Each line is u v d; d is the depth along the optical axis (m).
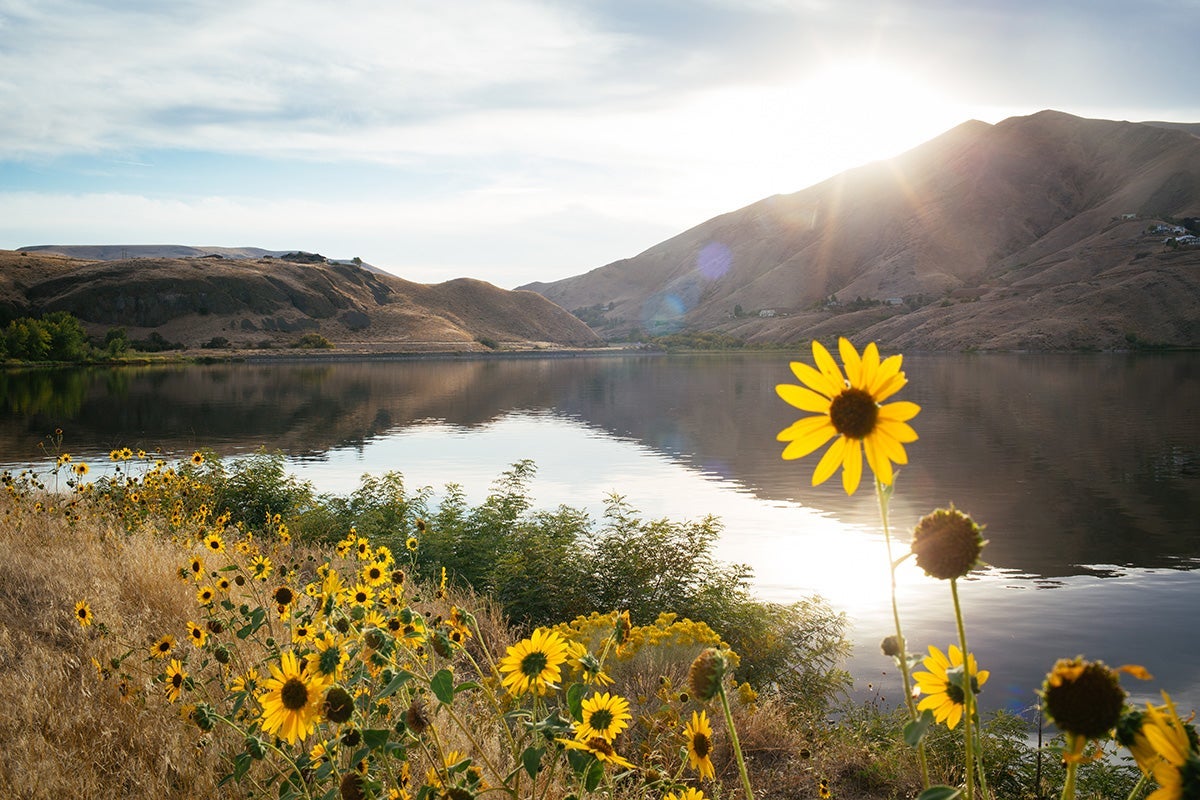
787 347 189.25
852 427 1.30
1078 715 0.98
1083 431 36.72
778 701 7.38
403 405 53.69
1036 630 11.55
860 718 7.44
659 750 4.57
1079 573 14.76
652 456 29.92
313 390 67.81
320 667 2.42
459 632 3.26
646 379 82.25
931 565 1.29
